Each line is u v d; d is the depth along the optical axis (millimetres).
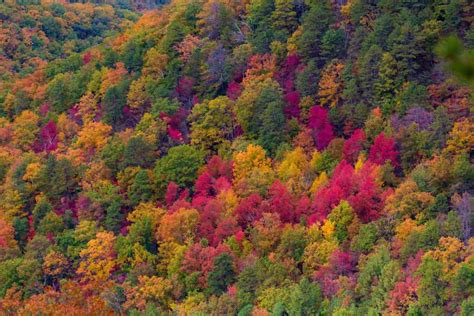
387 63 68562
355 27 79062
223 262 52719
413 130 60781
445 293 40719
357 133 66000
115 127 84250
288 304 46000
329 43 76562
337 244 52219
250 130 73750
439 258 43562
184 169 69000
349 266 49156
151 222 62906
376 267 45250
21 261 60969
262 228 55781
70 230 66812
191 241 57875
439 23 69500
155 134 76125
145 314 50594
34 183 75875
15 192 74062
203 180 67062
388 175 58656
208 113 75438
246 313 46312
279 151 68125
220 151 73125
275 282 49188
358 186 57594
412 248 46625
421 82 68188
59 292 57875
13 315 55062
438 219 49219
